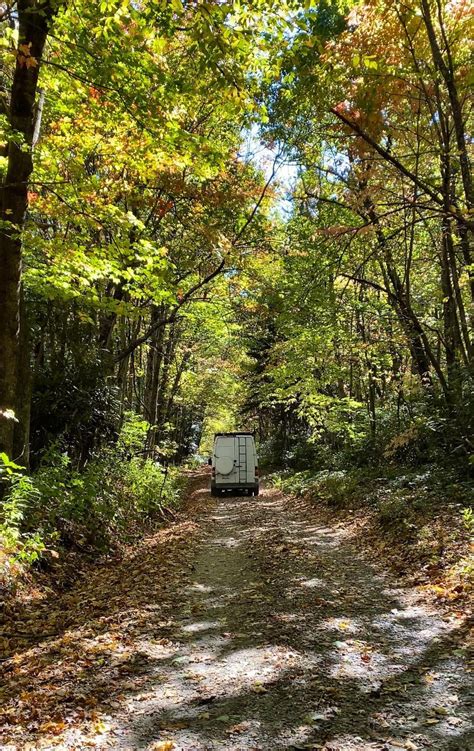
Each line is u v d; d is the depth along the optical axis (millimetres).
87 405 11883
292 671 4516
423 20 8938
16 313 7973
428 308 17141
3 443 7914
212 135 14898
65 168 9852
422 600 6293
